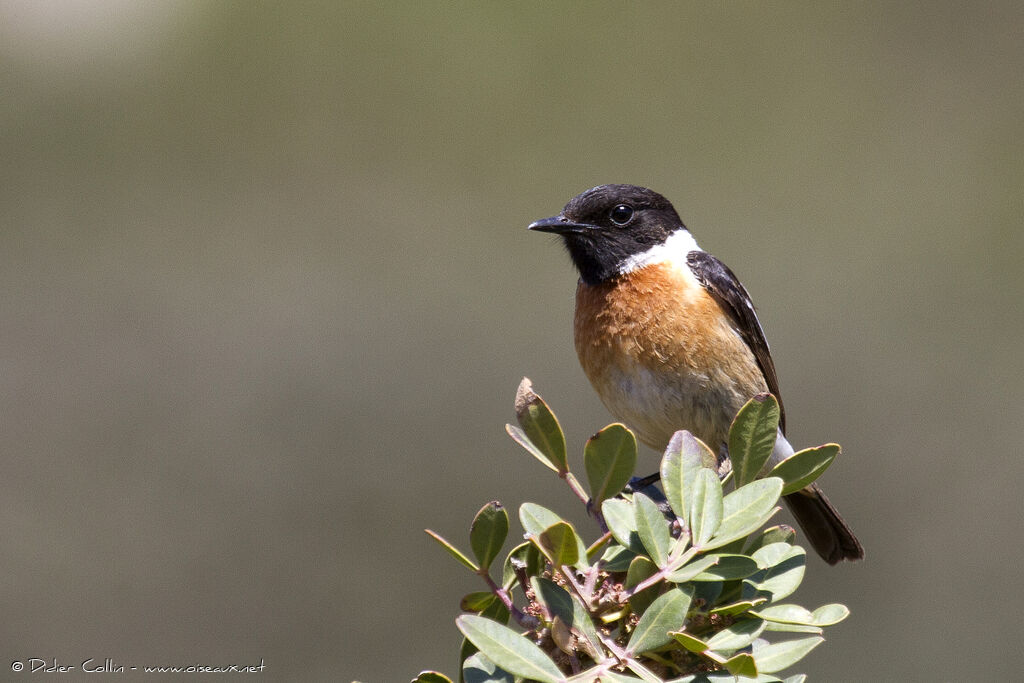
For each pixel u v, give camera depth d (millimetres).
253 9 20406
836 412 14875
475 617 3469
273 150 18688
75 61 19609
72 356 14688
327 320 15336
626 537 3812
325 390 14289
